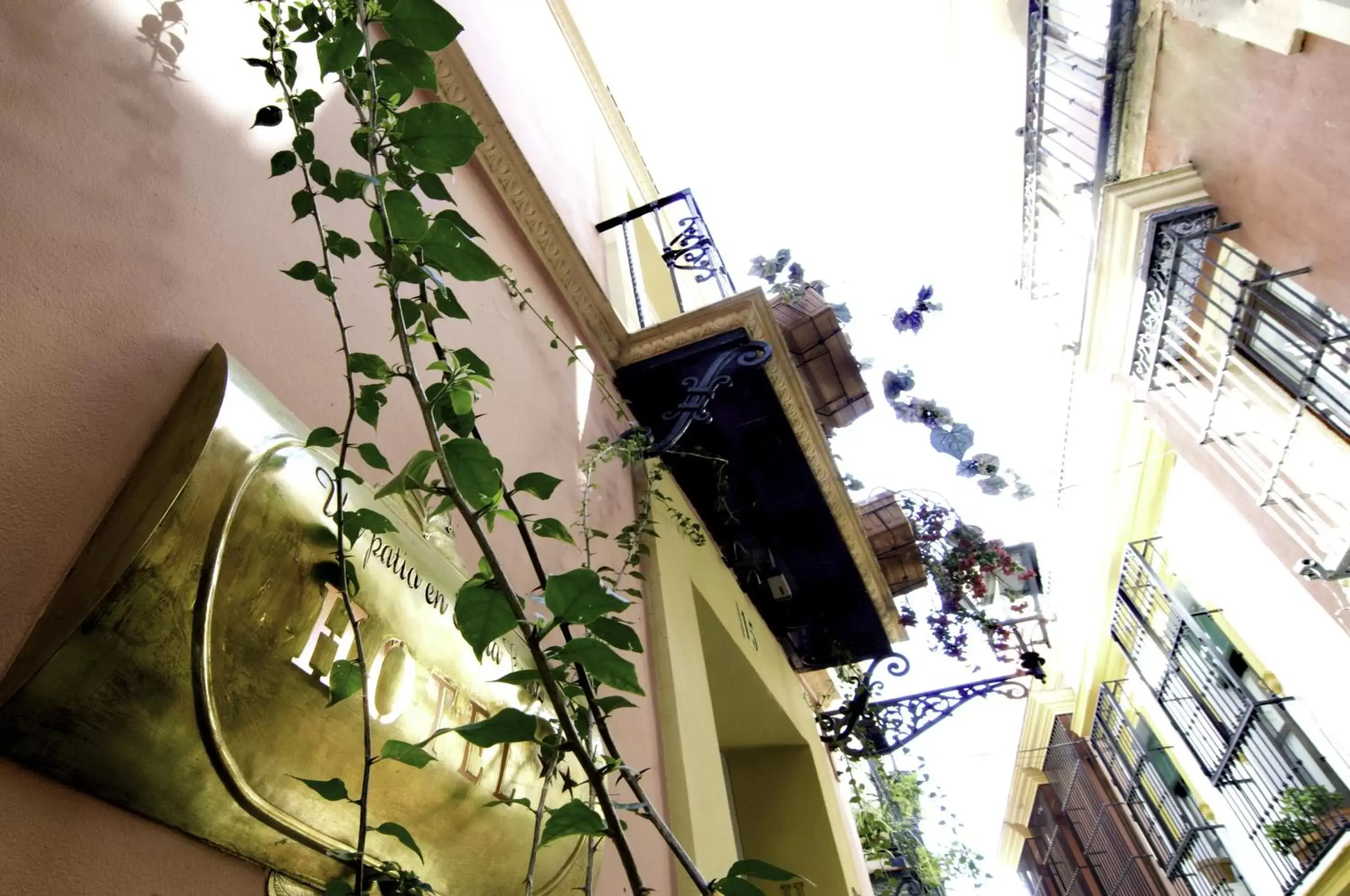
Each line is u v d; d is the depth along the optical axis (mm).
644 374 2918
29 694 662
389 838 964
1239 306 4375
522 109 3232
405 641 1063
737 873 639
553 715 1336
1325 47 3359
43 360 830
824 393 3744
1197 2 4016
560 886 1312
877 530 4199
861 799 5020
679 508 3246
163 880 756
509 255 2406
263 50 1437
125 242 995
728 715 4090
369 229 1587
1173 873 11555
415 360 1595
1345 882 6676
